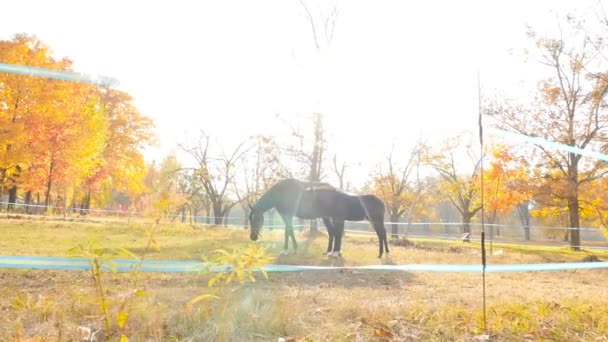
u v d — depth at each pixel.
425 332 3.86
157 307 3.56
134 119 34.94
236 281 6.02
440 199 51.28
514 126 24.39
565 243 36.97
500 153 22.09
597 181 24.47
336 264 9.68
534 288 7.18
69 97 23.45
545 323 4.30
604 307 5.20
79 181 30.75
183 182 34.91
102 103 27.98
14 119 19.91
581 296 6.27
